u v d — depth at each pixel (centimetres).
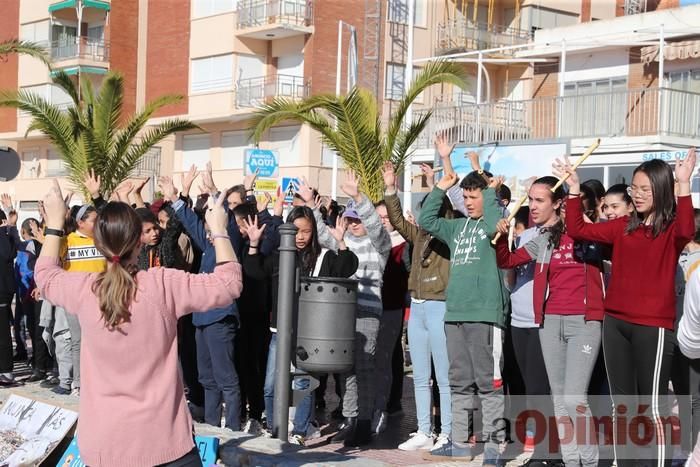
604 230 613
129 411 437
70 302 454
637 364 593
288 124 3609
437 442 783
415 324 804
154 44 4147
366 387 821
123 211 451
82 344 452
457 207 797
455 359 727
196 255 957
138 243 454
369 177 1708
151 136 2072
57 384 1112
